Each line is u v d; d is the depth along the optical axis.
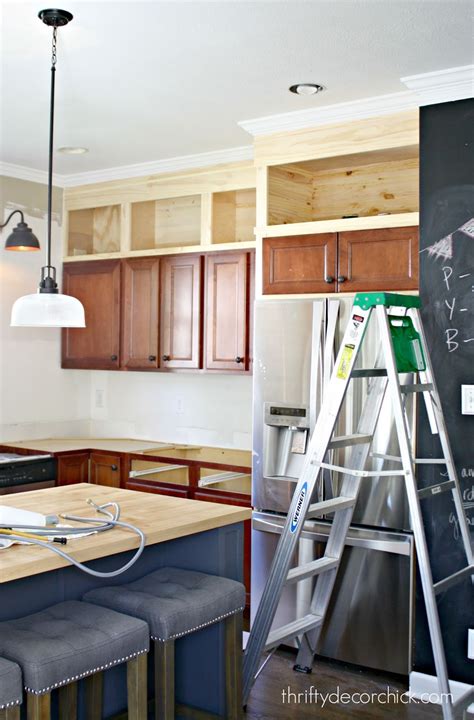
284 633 3.26
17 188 4.95
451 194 3.34
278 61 3.10
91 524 2.68
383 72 3.23
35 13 2.65
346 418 3.54
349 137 3.70
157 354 4.81
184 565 3.05
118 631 2.29
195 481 4.44
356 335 3.00
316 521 3.70
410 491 2.83
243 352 4.42
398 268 3.57
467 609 3.28
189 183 4.68
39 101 3.60
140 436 5.37
